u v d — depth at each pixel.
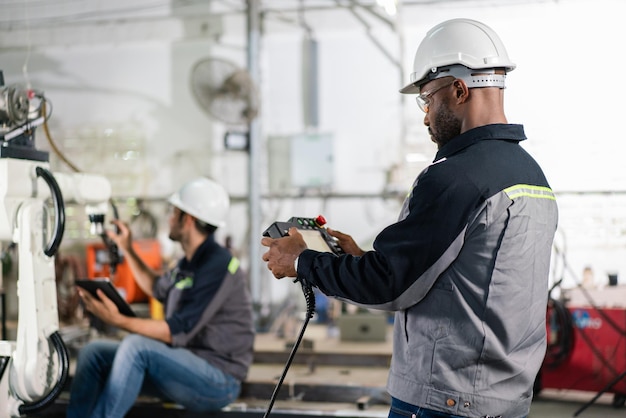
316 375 3.81
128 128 6.57
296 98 6.32
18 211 2.07
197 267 2.82
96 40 6.55
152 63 6.54
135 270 3.13
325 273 1.44
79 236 6.00
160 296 3.10
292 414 3.07
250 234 6.11
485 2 5.70
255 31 6.18
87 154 6.48
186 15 6.41
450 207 1.34
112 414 2.61
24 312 2.09
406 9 5.96
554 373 3.64
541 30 5.54
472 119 1.45
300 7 6.23
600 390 3.52
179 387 2.72
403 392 1.44
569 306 3.63
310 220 1.74
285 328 5.07
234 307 2.88
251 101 5.46
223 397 2.83
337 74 6.23
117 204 6.36
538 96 5.53
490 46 1.45
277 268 1.55
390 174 6.07
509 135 1.44
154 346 2.67
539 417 3.32
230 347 2.87
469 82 1.45
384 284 1.35
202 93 5.43
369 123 6.17
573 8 5.46
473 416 1.38
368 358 4.08
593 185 5.32
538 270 1.42
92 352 2.80
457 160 1.38
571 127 5.45
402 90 1.61
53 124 6.67
